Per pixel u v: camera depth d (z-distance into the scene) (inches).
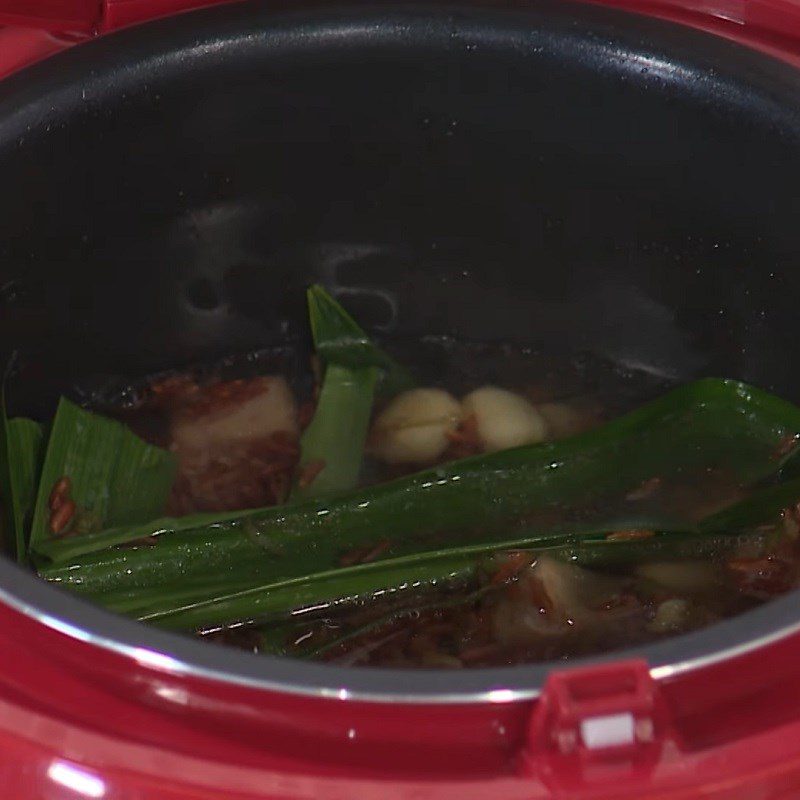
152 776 26.0
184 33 31.4
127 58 31.3
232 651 26.2
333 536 31.3
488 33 31.6
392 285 33.7
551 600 30.5
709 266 32.4
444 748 26.2
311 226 33.1
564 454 32.0
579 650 30.4
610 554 30.9
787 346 32.4
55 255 31.9
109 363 33.2
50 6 31.5
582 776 25.7
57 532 31.1
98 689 26.4
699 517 31.7
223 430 33.2
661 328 33.3
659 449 32.2
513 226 33.0
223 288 33.4
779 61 31.2
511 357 34.0
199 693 26.2
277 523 31.2
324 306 33.5
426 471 31.6
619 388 33.8
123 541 30.9
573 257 33.1
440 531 31.5
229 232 32.9
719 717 26.3
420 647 30.4
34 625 26.5
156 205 32.3
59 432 31.7
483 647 30.4
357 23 31.6
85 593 30.6
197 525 31.0
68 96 31.0
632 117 31.7
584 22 31.6
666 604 30.6
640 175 32.1
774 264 31.9
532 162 32.4
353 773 26.0
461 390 33.9
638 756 25.7
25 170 31.1
